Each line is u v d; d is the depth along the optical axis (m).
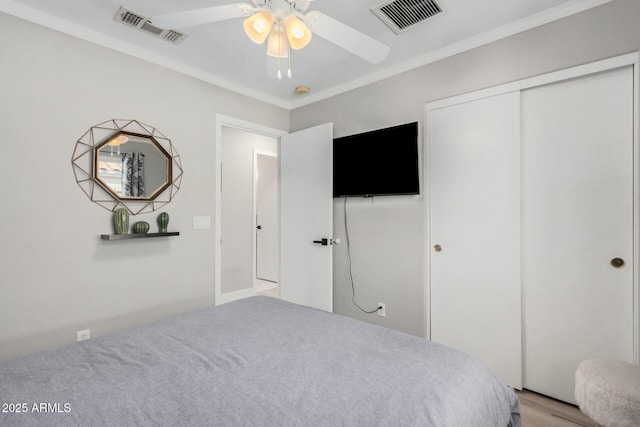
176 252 2.56
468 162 2.24
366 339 1.34
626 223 1.70
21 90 1.85
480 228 2.18
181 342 1.32
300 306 1.84
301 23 1.37
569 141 1.87
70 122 2.03
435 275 2.40
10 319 1.81
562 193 1.90
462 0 1.81
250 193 4.42
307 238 3.16
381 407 0.87
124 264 2.27
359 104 2.88
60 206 1.99
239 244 4.28
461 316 2.27
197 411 0.87
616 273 1.73
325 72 2.75
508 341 2.07
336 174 2.96
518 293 2.03
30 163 1.88
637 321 1.66
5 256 1.80
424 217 2.46
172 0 1.81
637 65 1.65
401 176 2.50
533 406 1.87
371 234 2.79
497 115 2.11
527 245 2.03
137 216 2.34
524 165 2.04
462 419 0.88
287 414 0.85
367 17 1.97
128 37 2.21
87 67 2.10
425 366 1.10
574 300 1.86
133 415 0.85
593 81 1.80
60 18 1.97
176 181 2.57
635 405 1.18
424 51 2.39
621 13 1.69
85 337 2.08
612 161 1.74
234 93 2.99
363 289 2.85
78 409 0.87
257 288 4.85
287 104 3.50
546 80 1.92
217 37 2.21
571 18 1.84
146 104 2.39
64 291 2.00
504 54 2.08
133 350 1.24
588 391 1.34
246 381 1.01
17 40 1.84
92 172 2.11
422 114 2.47
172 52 2.42
